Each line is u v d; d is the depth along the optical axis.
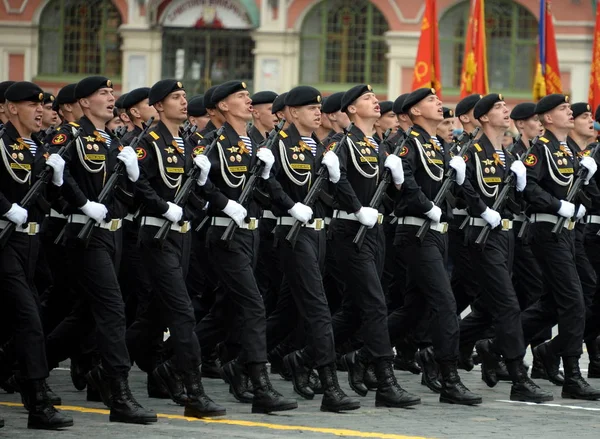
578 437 23.34
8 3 93.12
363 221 26.34
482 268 27.98
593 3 87.38
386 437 22.78
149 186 24.83
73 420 23.94
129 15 91.69
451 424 24.42
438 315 27.20
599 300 31.81
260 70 91.00
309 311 25.86
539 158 29.22
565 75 88.19
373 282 26.50
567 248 28.78
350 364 28.45
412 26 89.44
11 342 27.11
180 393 26.36
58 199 24.77
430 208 27.17
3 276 23.28
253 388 25.41
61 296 27.64
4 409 25.58
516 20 87.69
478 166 28.50
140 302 28.94
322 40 90.81
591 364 32.38
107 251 24.44
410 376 31.92
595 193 31.31
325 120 31.45
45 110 31.45
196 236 29.62
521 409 26.56
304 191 26.41
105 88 25.09
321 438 22.47
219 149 25.75
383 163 27.55
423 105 28.06
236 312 25.78
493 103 28.80
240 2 90.81
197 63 92.19
